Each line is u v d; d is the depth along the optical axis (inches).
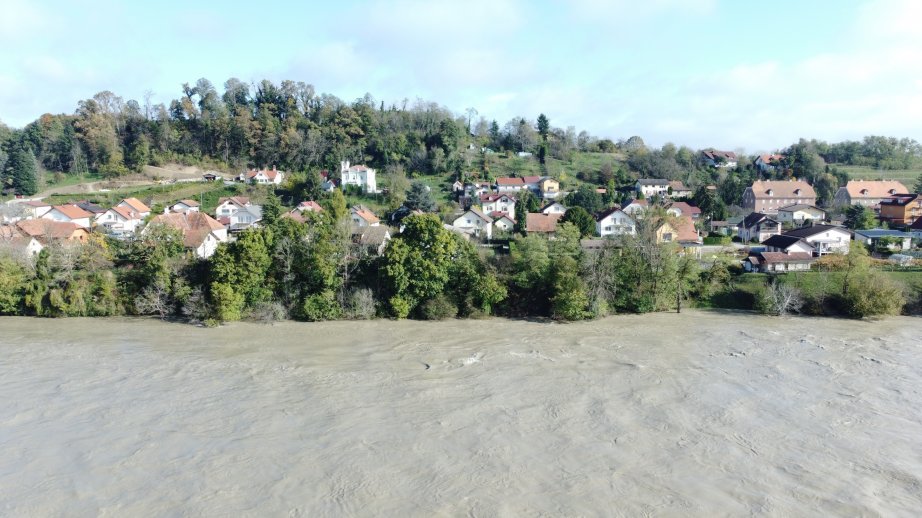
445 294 2053.4
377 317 2033.7
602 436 1069.8
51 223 2938.0
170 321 1978.3
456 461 970.1
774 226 3356.3
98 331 1834.4
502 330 1876.2
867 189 4414.4
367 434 1069.1
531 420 1137.4
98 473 930.1
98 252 2166.6
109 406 1198.3
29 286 2025.1
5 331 1827.0
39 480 910.4
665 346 1669.5
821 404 1222.9
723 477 926.4
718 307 2178.9
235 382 1349.7
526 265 2112.5
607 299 2078.0
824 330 1843.0
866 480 919.7
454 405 1211.9
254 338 1760.6
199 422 1119.6
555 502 850.1
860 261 2087.8
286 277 2017.7
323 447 1016.2
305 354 1588.3
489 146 6565.0
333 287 2041.1
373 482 901.8
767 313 2076.8
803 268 2389.3
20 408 1184.2
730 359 1536.7
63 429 1088.2
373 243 2406.5
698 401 1240.2
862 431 1093.1
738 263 2468.0
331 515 815.1
